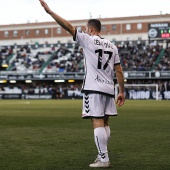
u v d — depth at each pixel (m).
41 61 86.25
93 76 7.96
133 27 102.62
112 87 8.12
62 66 82.94
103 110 8.00
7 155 9.70
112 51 8.15
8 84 84.00
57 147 11.11
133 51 82.06
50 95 79.56
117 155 9.69
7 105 45.53
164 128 17.20
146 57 79.25
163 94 71.50
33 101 61.94
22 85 82.75
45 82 82.00
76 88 78.69
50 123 20.23
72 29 7.81
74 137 13.64
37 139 13.07
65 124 19.58
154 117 24.69
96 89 7.88
